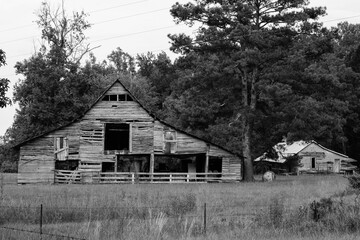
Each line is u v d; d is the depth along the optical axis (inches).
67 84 3080.7
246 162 2662.4
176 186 2133.4
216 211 1142.3
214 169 2849.4
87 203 1125.7
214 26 2472.9
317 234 832.3
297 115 2432.3
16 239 810.2
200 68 2468.0
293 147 4020.7
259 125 2650.1
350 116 3836.1
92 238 809.5
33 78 3068.4
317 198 1330.0
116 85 2632.9
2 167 4020.7
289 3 2470.5
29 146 2566.4
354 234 826.2
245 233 845.8
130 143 2620.6
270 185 2091.5
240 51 2394.2
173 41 2514.8
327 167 3971.5
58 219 1010.7
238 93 2615.7
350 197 1273.4
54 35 3193.9
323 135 2812.5
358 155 4148.6
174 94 4116.6
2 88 1216.8
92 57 3708.2
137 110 2635.3
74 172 2568.9
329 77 2452.0
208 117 2640.3
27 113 3068.4
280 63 2443.4
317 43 2390.5
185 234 834.8
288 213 976.3
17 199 1239.5
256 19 2502.5
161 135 2637.8
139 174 2600.9
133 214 1047.0
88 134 2603.3
